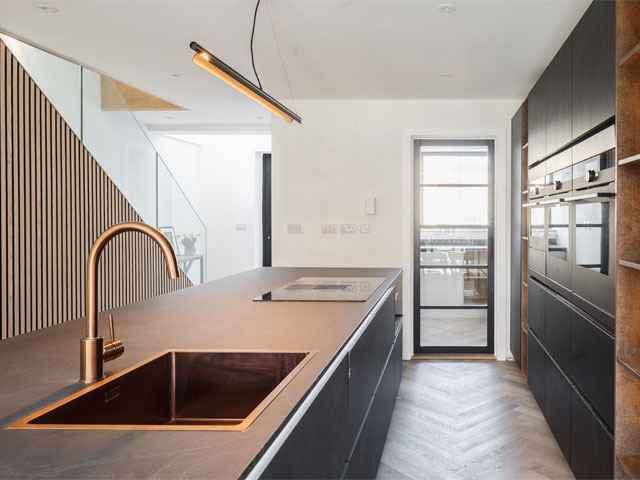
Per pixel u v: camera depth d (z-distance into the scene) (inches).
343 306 91.1
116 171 193.2
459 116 192.4
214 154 354.9
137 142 207.8
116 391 48.2
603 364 78.7
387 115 194.5
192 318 80.2
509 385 162.1
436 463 108.6
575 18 115.0
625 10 71.1
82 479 28.7
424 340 201.2
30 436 35.0
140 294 208.4
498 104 191.3
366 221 195.9
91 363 46.8
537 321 138.6
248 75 161.8
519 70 154.5
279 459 36.0
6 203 142.7
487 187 198.5
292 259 198.5
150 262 216.1
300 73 159.2
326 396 51.8
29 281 151.3
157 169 223.3
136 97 225.8
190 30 124.6
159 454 32.1
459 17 114.7
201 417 58.4
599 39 80.0
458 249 199.8
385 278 138.2
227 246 354.3
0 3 109.7
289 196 198.4
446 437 122.0
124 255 196.7
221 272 355.3
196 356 58.7
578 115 93.4
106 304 185.5
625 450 72.4
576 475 96.4
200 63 90.0
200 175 356.8
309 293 107.3
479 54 139.9
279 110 129.1
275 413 39.3
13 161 144.8
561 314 108.8
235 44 133.3
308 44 132.7
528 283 155.3
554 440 119.8
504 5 108.3
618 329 72.1
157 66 154.9
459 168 199.2
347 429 64.2
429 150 200.1
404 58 143.6
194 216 256.7
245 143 351.3
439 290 200.7
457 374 175.3
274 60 146.4
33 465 30.5
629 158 66.6
